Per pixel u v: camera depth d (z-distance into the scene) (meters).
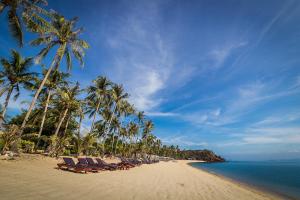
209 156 179.75
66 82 26.70
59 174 10.61
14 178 7.64
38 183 7.39
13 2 13.88
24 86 24.78
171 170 26.22
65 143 20.52
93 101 34.94
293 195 15.84
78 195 6.46
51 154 19.09
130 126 51.19
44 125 32.59
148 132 62.22
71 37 20.81
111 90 35.03
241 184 20.20
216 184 16.22
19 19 14.88
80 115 29.61
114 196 7.09
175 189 10.50
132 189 8.88
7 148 14.77
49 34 19.59
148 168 24.47
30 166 12.01
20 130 16.48
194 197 9.03
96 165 15.15
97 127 41.34
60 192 6.49
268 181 26.72
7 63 22.77
